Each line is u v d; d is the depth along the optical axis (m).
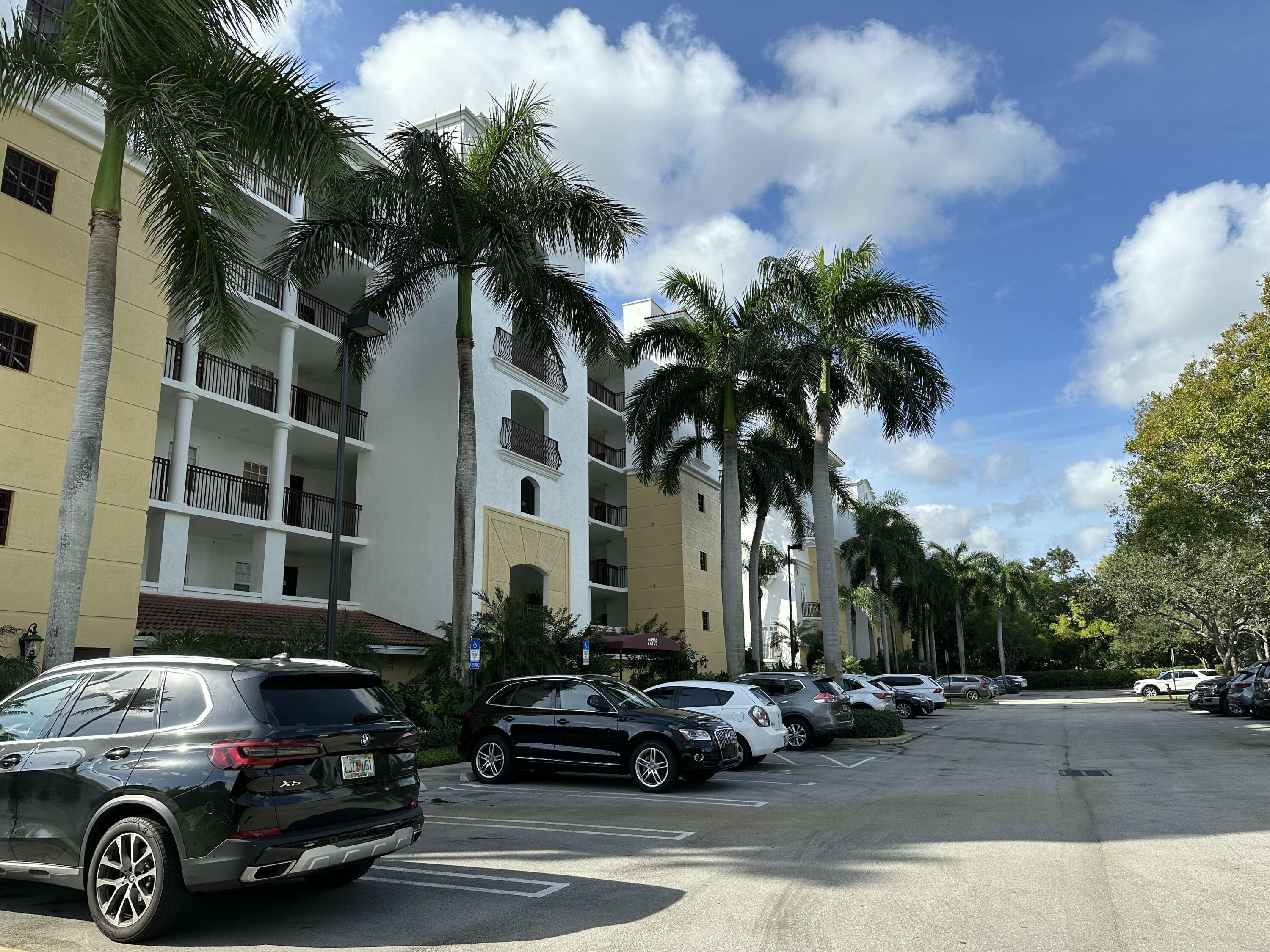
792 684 19.14
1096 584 59.78
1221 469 22.34
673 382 26.11
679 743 12.08
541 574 29.14
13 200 14.55
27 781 5.66
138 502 16.30
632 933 5.43
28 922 5.74
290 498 25.22
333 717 5.79
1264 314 22.22
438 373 25.64
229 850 5.04
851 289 22.95
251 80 11.97
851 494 68.12
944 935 5.32
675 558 37.91
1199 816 9.55
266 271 21.36
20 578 14.12
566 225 19.27
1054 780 13.28
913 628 70.56
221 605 19.92
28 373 14.57
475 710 13.55
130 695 5.75
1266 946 5.06
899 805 10.82
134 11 10.27
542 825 9.45
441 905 6.13
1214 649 58.47
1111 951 4.99
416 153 17.72
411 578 24.55
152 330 16.89
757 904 6.09
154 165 12.06
